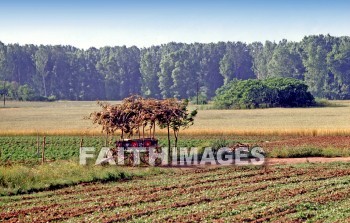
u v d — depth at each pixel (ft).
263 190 114.42
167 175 139.03
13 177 126.72
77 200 108.78
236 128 306.14
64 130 302.45
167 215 92.38
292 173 136.67
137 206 100.99
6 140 256.93
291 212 93.91
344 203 100.22
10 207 104.22
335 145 208.03
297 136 262.88
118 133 267.80
